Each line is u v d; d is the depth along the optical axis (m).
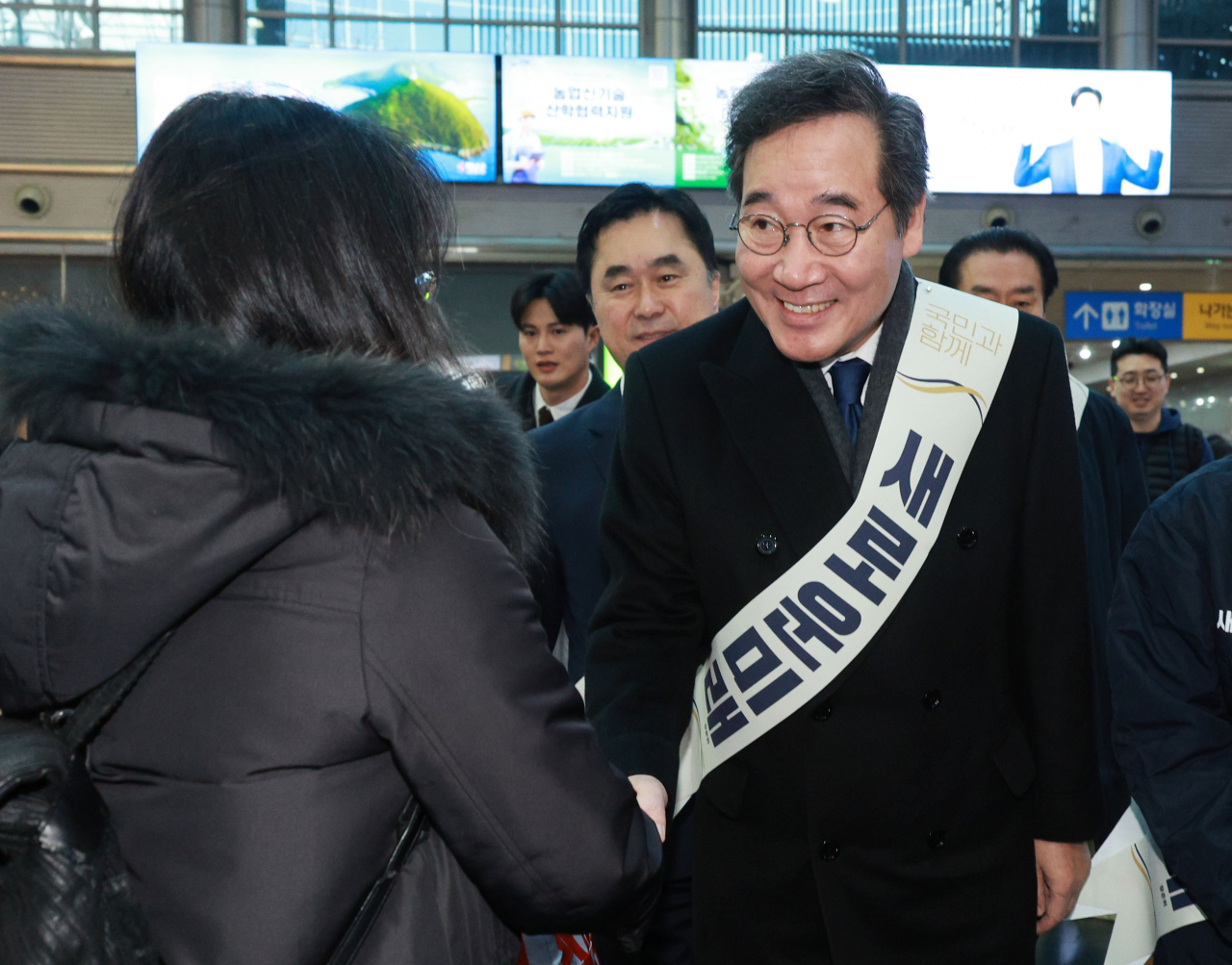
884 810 1.15
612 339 1.82
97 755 0.71
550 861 0.73
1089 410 1.85
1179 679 1.21
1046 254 2.05
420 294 0.82
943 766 1.16
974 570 1.16
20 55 9.27
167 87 8.79
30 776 0.64
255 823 0.67
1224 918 1.12
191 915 0.66
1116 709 1.25
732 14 10.25
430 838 0.77
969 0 10.46
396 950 0.73
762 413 1.18
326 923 0.68
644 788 1.06
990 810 1.19
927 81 9.46
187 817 0.68
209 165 0.75
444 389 0.74
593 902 0.75
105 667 0.65
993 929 1.18
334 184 0.77
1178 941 1.27
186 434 0.64
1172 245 9.98
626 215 1.76
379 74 8.97
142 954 0.66
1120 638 1.25
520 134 9.17
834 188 1.04
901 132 1.06
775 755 1.18
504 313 9.47
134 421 0.64
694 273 1.78
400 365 0.73
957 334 1.19
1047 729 1.19
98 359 0.65
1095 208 9.89
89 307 0.73
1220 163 10.30
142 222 0.75
